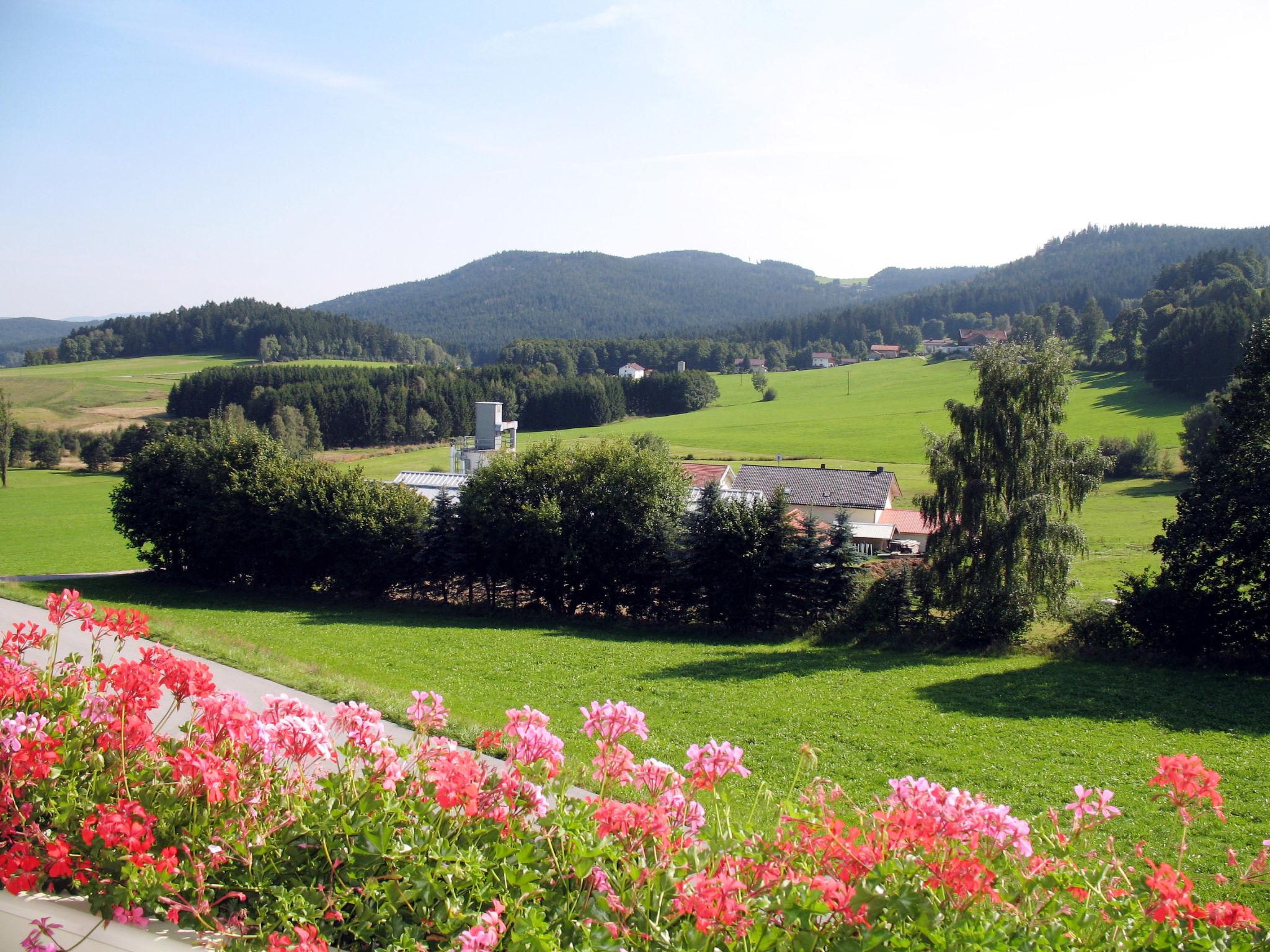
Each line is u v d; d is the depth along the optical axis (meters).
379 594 51.19
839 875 4.53
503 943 4.50
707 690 28.66
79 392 170.12
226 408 136.75
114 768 5.84
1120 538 70.25
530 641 37.88
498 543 48.03
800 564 42.56
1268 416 34.00
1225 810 16.86
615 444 50.53
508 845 4.94
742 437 137.88
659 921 4.50
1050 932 4.48
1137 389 136.00
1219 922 4.41
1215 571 34.56
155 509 53.97
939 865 4.56
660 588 46.19
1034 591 37.66
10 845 5.43
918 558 54.00
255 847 5.11
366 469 113.75
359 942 4.75
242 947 4.64
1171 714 26.11
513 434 78.81
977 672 32.59
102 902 4.84
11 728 5.72
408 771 6.06
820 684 30.22
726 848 4.92
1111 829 15.73
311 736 5.68
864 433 138.38
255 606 47.22
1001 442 37.88
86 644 20.53
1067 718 25.48
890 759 21.00
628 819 4.75
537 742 5.62
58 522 84.88
